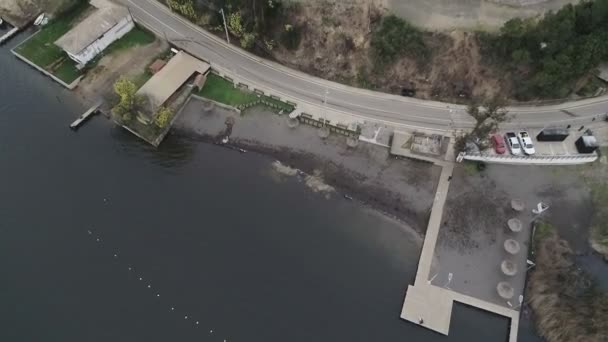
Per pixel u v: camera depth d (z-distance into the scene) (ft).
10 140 270.26
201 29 307.58
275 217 245.65
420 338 212.84
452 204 245.86
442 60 267.39
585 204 242.78
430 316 216.13
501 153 254.88
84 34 291.17
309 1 280.10
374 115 271.69
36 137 272.31
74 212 244.63
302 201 251.60
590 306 211.00
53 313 215.31
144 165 262.88
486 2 268.41
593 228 236.02
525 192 247.09
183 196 251.19
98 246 234.38
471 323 216.54
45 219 241.76
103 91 289.12
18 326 211.61
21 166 260.21
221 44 301.02
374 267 231.91
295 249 235.81
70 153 266.98
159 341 210.59
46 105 285.84
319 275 228.63
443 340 212.02
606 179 247.91
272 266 230.48
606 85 269.64
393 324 216.33
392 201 249.75
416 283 224.74
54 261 229.66
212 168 262.06
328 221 245.65
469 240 235.20
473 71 266.77
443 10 268.62
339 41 279.28
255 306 219.61
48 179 255.70
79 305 217.77
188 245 235.20
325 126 270.67
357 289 225.15
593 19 248.11
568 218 239.30
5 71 300.81
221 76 289.33
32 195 249.55
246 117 276.62
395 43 265.13
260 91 281.95
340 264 232.32
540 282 220.23
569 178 249.96
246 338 212.02
